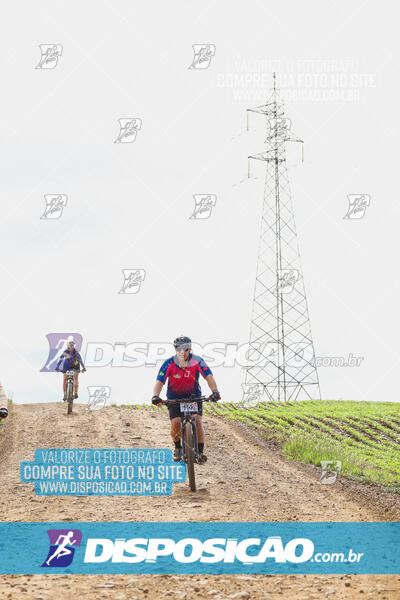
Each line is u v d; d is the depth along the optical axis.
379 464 16.20
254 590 6.18
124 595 6.03
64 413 23.47
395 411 29.89
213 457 15.39
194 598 5.95
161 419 22.11
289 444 16.95
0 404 8.46
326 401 36.12
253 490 11.48
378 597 5.95
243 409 28.80
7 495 10.96
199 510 9.73
